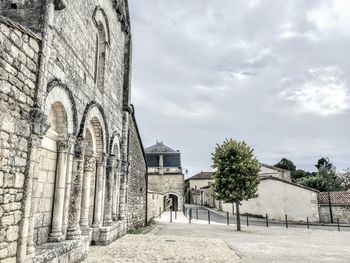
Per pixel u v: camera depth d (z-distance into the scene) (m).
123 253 10.43
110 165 13.24
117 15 15.09
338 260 10.35
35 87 6.76
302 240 16.16
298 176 64.62
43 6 7.25
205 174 80.81
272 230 21.86
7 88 5.79
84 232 11.10
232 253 11.12
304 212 33.00
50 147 8.55
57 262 7.54
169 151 47.03
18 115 6.13
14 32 6.03
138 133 20.30
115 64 14.85
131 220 17.88
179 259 9.73
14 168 5.95
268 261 9.87
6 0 7.33
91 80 11.14
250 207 36.25
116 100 15.05
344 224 31.12
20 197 6.13
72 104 9.12
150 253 10.57
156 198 32.97
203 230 20.23
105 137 12.57
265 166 49.00
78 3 9.88
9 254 5.74
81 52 10.12
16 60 6.09
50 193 8.59
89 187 11.53
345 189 51.22
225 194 21.53
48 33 7.24
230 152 22.11
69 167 9.07
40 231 8.08
